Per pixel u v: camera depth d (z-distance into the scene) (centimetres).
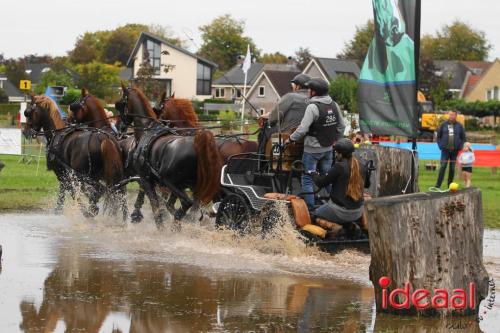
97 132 1717
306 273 1167
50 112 1845
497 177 3038
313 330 866
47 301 981
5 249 1350
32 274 1140
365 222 1265
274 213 1295
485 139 5525
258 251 1335
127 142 1773
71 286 1066
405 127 1395
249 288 1066
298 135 1302
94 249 1362
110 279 1112
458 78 10519
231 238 1387
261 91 8000
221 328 870
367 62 1413
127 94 1672
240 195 1388
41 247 1378
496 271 1200
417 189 1408
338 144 1241
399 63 1388
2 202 2008
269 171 1389
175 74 7925
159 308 954
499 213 1953
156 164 1544
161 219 1569
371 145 1447
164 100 1742
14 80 10506
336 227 1254
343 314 935
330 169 1255
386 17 1394
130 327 873
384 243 925
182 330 862
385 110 1402
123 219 1675
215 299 1002
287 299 1005
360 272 1178
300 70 9788
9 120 5862
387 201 922
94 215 1712
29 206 1950
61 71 8862
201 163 1434
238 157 1468
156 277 1128
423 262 916
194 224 1540
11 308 946
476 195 932
